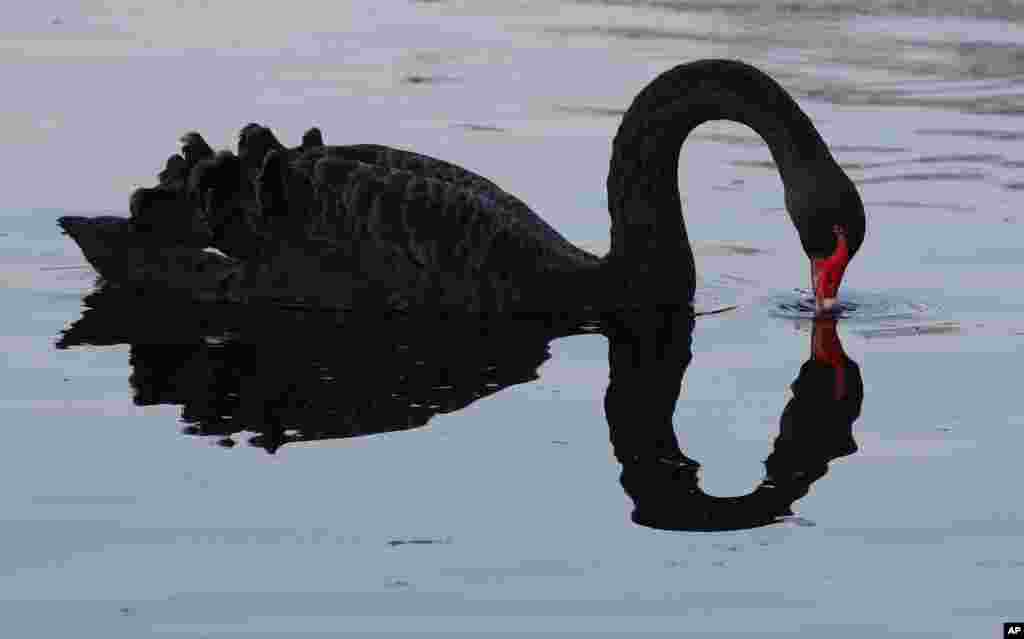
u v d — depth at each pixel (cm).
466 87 3334
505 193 2461
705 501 1705
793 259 2577
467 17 3919
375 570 1545
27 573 1534
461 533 1620
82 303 2320
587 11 3997
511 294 2314
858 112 3219
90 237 2375
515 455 1800
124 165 2866
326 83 3350
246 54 3562
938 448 1839
